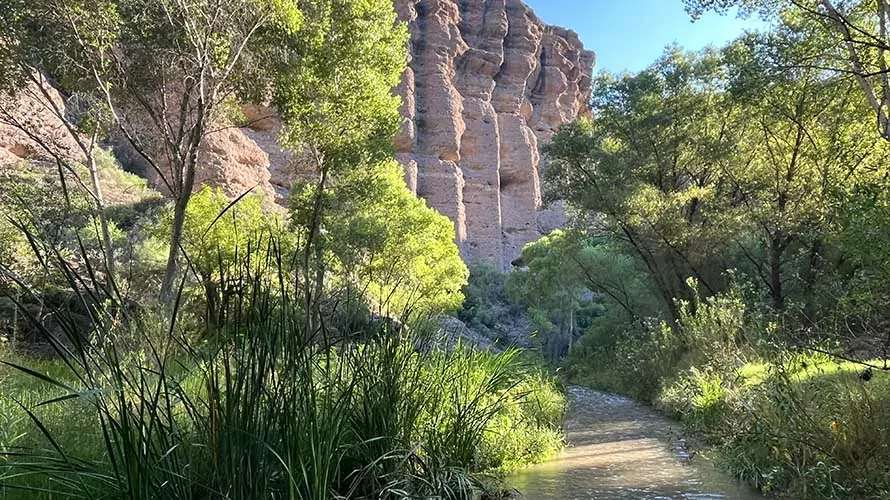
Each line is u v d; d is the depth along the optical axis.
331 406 3.33
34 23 11.55
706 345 10.67
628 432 9.41
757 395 6.36
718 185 22.64
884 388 5.18
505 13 78.19
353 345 4.10
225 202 17.14
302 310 3.26
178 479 2.44
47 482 3.07
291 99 14.03
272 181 37.34
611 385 20.05
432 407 4.82
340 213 16.77
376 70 15.10
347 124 14.55
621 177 22.53
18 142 18.91
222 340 2.73
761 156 19.16
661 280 22.52
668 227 20.34
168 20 11.84
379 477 3.64
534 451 6.46
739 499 4.74
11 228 8.88
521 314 51.81
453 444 4.75
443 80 67.50
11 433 3.70
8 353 6.70
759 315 7.68
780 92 16.09
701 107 22.31
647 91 22.70
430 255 25.31
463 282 30.23
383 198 18.28
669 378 13.52
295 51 13.98
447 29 70.31
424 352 5.03
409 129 61.50
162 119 13.13
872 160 13.88
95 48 11.98
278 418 2.81
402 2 67.88
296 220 16.16
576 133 24.02
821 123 16.91
